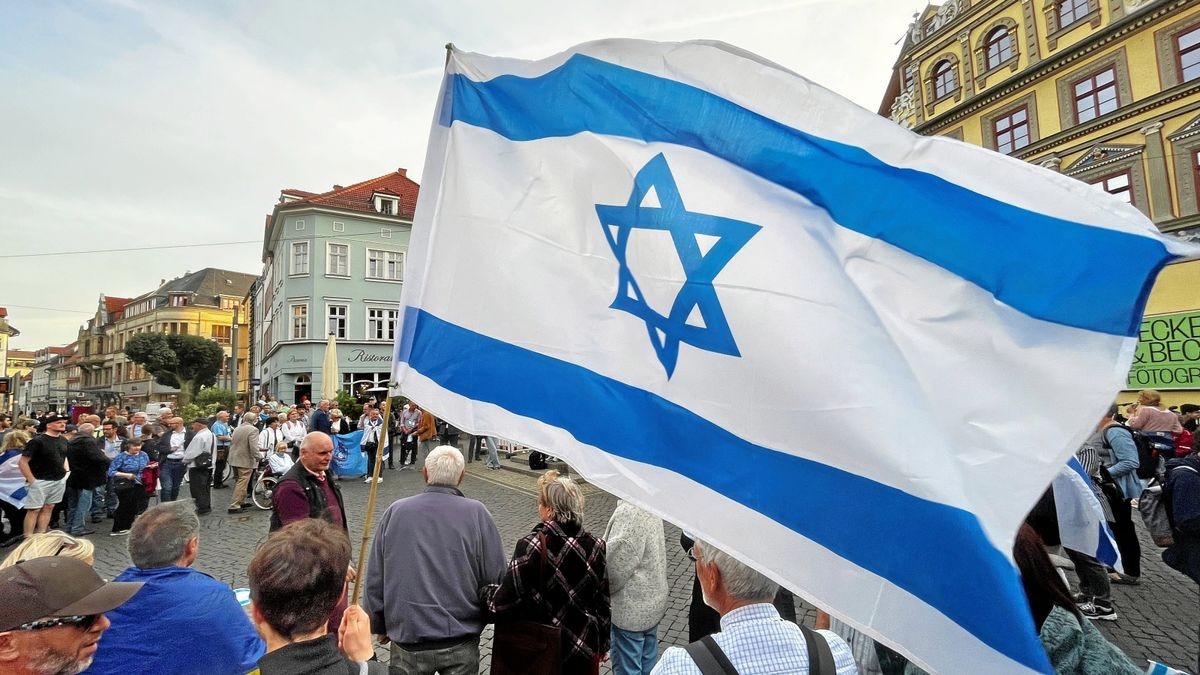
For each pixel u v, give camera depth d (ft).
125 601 5.23
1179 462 12.71
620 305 6.08
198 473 29.37
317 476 11.59
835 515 4.59
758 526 4.82
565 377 6.20
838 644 4.47
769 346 5.13
